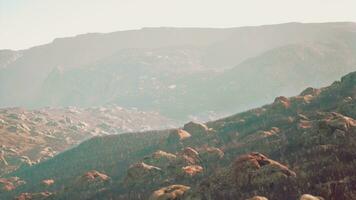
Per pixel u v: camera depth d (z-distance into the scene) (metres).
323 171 135.88
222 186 145.62
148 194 187.25
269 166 144.00
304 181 132.00
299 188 127.25
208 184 148.75
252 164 147.38
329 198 113.25
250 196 132.12
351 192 113.00
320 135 174.38
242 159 151.75
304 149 170.75
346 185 118.19
